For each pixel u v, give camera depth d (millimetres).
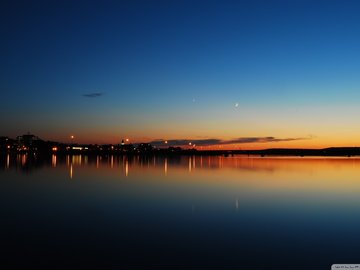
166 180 50688
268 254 16438
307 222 23062
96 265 14812
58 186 41906
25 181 47094
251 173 66625
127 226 21547
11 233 19688
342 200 32656
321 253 16594
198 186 43406
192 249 17062
